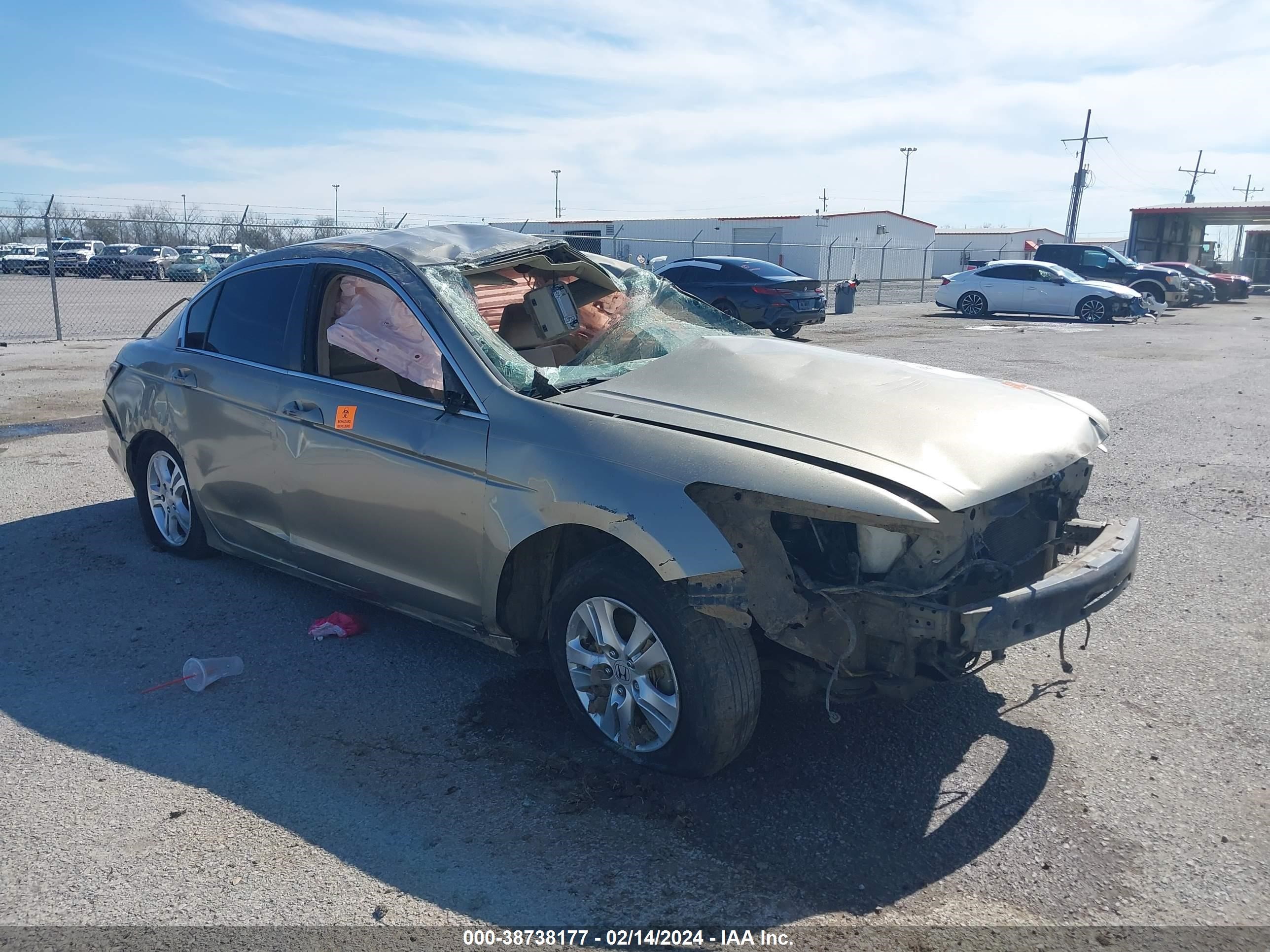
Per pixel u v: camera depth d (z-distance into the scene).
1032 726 3.75
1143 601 4.98
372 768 3.45
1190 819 3.15
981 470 3.20
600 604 3.41
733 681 3.17
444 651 4.42
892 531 3.06
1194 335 19.64
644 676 3.35
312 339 4.45
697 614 3.17
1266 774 3.41
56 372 12.71
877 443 3.24
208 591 5.08
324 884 2.84
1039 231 70.12
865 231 53.62
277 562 4.76
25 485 6.98
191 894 2.80
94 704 3.91
